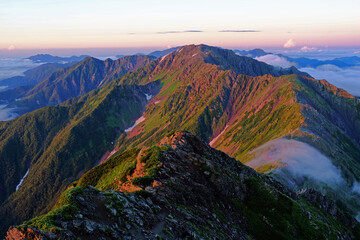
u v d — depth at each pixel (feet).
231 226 134.62
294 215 172.55
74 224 76.79
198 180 155.02
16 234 72.28
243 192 172.65
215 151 211.00
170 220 103.45
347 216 278.05
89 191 95.40
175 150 175.22
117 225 85.81
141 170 155.63
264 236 146.10
